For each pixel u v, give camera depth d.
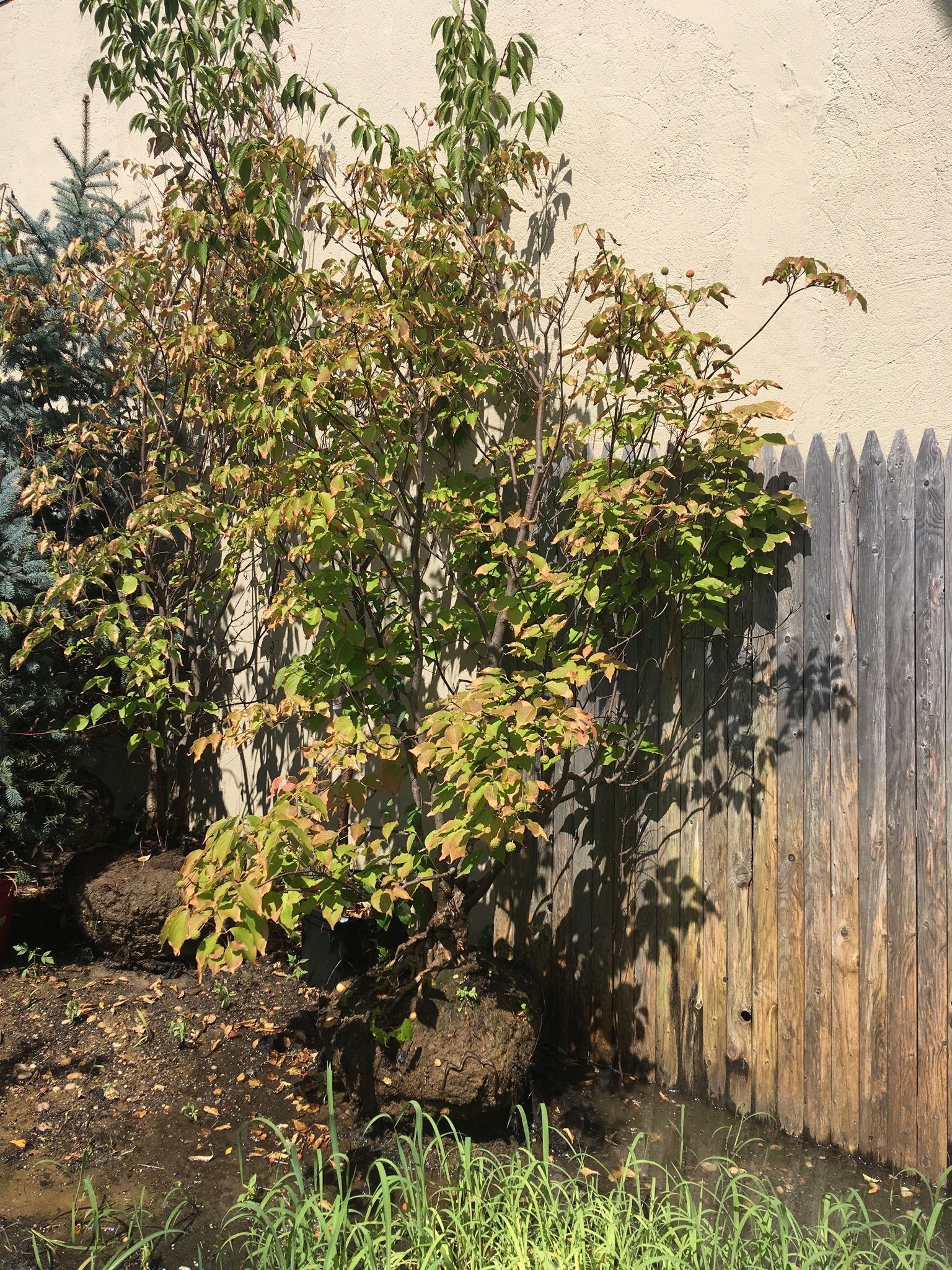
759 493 4.02
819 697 3.98
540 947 4.85
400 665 4.54
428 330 4.34
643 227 4.86
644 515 3.95
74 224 6.82
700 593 4.18
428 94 5.76
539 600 4.65
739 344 4.57
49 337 6.44
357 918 5.12
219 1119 4.08
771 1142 3.96
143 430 5.93
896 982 3.75
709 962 4.27
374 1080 3.93
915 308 4.14
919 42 4.12
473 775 3.51
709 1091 4.26
